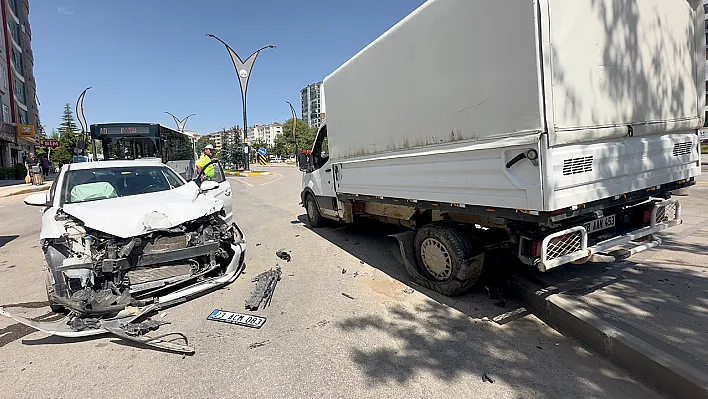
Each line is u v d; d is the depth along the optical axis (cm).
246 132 2612
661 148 399
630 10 361
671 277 429
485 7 342
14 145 3728
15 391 290
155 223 428
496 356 316
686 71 422
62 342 364
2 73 3416
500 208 354
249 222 960
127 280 415
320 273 547
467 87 371
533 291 398
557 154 307
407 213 523
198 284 454
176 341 356
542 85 300
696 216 733
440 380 286
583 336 329
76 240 403
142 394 282
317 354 329
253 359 324
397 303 433
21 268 614
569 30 314
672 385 255
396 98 478
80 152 2047
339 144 641
